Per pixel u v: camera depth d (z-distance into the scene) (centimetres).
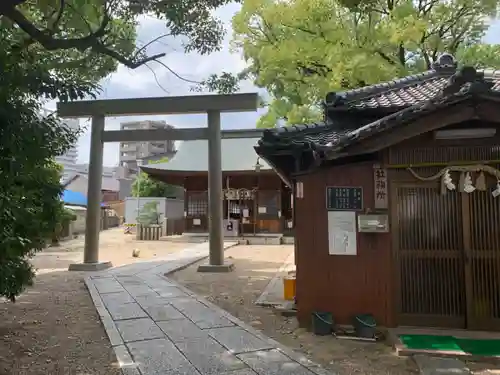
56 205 561
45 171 557
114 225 3478
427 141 589
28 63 538
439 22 1424
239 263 1419
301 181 650
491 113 524
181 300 810
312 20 1459
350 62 1300
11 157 417
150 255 1642
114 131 1276
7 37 588
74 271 1195
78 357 511
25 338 588
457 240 597
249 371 452
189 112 1260
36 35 582
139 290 908
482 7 1346
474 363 483
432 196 605
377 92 794
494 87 711
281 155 655
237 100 1226
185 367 464
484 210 586
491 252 581
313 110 1630
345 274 625
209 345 540
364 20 1504
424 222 607
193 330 609
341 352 530
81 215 2727
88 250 1245
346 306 622
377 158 616
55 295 880
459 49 1516
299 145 611
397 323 604
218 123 1254
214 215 1255
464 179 580
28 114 432
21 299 840
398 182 611
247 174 2208
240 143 2459
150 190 3047
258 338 570
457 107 529
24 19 562
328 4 1432
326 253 633
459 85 539
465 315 586
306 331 623
